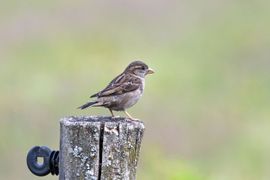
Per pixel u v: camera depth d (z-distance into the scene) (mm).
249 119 18422
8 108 17125
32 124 16422
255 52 24266
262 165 16047
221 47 24734
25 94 18375
